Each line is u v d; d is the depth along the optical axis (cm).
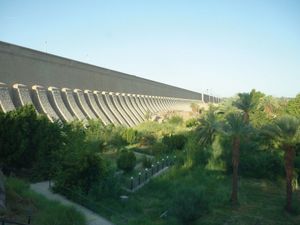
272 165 3447
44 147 2673
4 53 4653
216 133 3788
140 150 4381
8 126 2534
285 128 2453
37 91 4988
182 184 2862
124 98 8494
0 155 2527
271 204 2684
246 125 2614
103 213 2066
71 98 5816
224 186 3077
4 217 1528
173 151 4219
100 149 3966
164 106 11950
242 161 3531
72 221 1709
